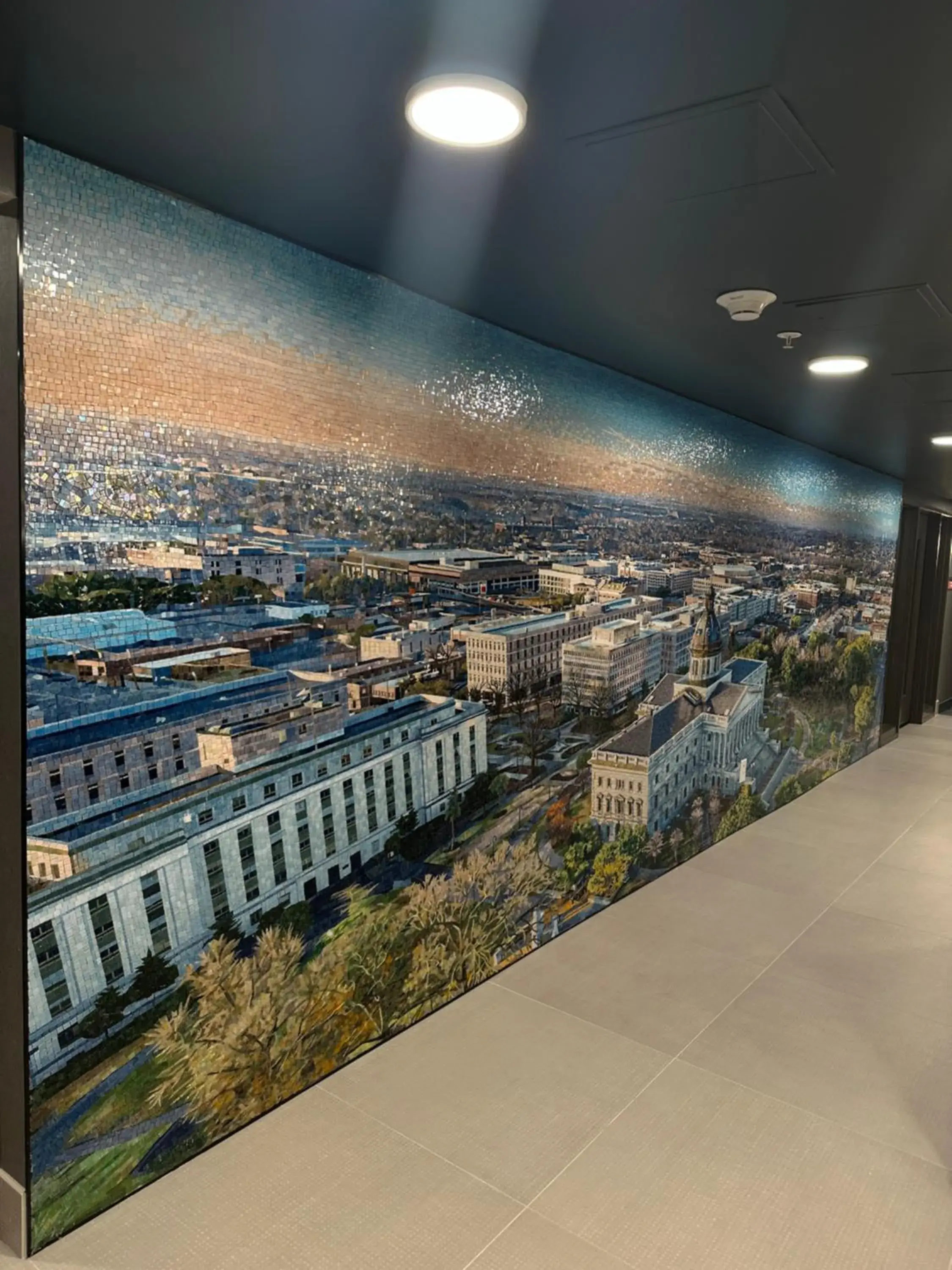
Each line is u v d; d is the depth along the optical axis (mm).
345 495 2758
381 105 1662
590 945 3883
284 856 2656
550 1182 2387
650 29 1373
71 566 2039
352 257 2635
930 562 9609
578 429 3812
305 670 2672
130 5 1327
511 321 3268
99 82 1592
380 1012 3045
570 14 1336
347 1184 2363
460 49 1452
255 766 2541
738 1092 2816
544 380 3586
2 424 1937
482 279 2775
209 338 2305
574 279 2730
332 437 2695
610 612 4141
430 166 1936
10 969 2051
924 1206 2332
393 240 2455
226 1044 2523
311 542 2658
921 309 2881
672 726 4762
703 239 2332
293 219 2324
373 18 1357
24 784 1991
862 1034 3193
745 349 3508
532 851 3758
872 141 1750
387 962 3061
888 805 6395
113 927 2209
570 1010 3309
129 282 2102
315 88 1601
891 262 2459
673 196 2055
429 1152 2496
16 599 1950
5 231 1881
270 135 1806
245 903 2543
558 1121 2648
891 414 4797
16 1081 2061
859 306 2877
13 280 1883
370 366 2801
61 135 1841
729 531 5211
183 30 1401
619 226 2262
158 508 2219
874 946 3939
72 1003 2133
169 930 2342
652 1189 2369
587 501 3920
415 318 2949
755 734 5809
